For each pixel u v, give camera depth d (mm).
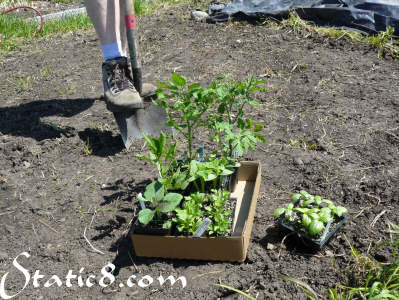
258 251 1991
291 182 2418
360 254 1918
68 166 2754
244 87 2014
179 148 2781
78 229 2252
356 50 4008
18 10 6754
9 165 2799
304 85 3480
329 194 2297
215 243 1882
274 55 4047
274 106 3225
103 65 2826
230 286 1844
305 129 2906
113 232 2205
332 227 2027
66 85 3861
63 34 5281
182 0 6156
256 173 2338
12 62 4512
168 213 2002
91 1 2668
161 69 3963
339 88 3385
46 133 3061
